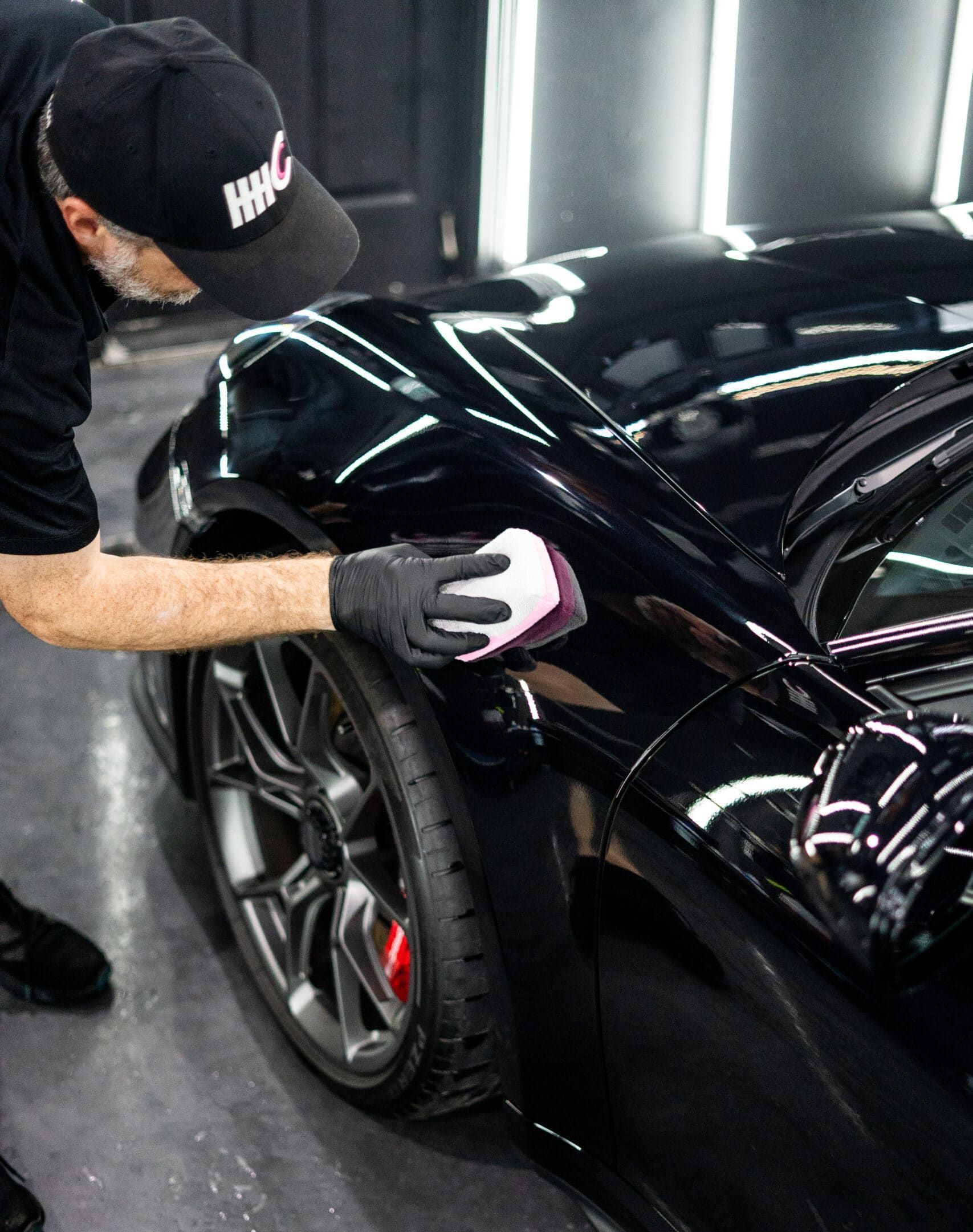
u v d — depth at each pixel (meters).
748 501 1.33
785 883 1.09
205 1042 1.83
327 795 1.60
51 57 1.12
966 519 1.32
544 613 1.24
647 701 1.24
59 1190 1.62
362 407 1.59
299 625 1.31
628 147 4.17
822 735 1.15
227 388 1.78
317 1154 1.67
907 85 4.02
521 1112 1.42
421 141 4.05
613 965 1.24
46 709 2.49
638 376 1.51
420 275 4.29
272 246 1.09
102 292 1.17
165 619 1.26
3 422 1.08
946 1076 0.98
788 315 1.57
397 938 1.67
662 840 1.18
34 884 2.08
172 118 1.01
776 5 4.01
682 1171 1.26
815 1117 1.09
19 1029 1.85
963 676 1.24
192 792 2.00
